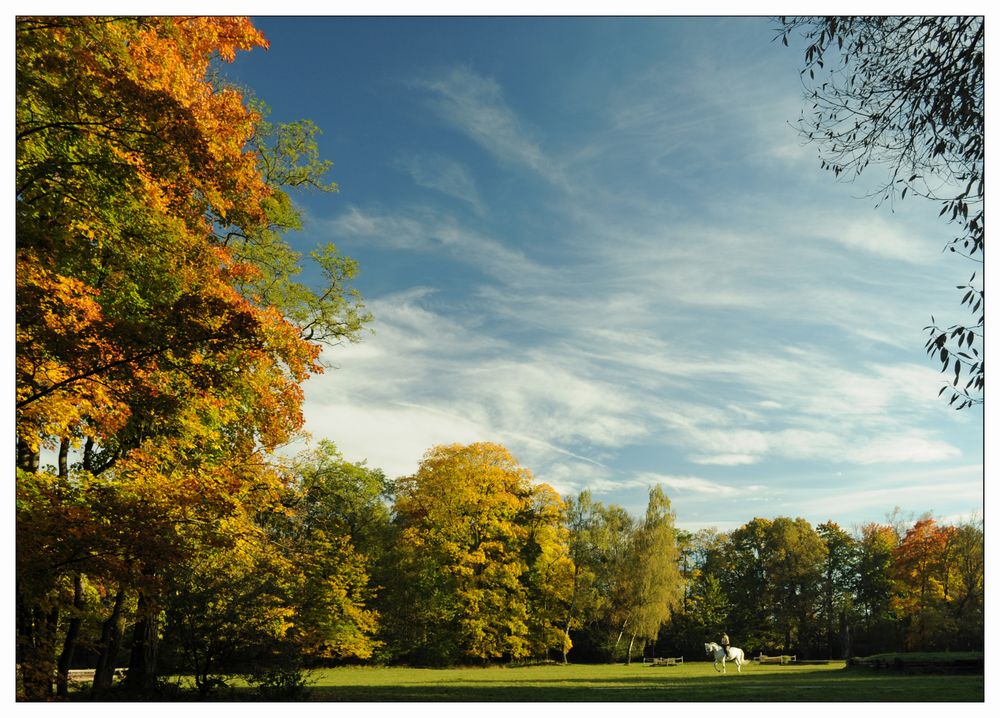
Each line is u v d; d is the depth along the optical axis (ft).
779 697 57.16
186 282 42.11
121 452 46.88
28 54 29.60
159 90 31.12
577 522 171.22
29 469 43.88
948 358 21.97
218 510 38.22
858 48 25.94
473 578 135.74
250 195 49.32
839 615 182.50
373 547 129.80
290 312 59.72
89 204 34.91
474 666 138.62
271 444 54.13
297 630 62.49
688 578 195.62
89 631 51.39
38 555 28.40
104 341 29.14
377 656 129.39
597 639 169.58
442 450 137.80
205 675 49.21
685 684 77.66
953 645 130.41
